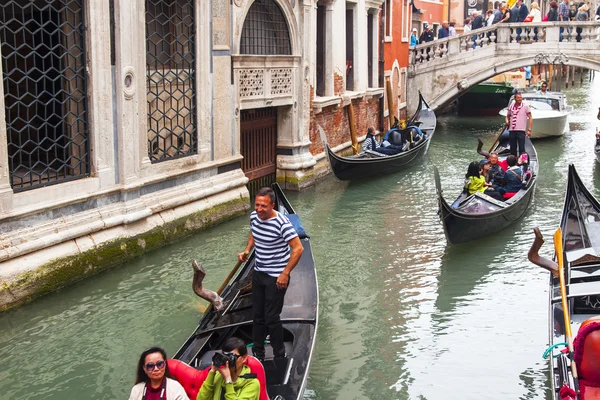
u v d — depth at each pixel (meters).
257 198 5.41
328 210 11.62
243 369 4.31
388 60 18.86
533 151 13.97
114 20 8.36
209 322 6.16
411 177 14.26
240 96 10.98
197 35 9.80
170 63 9.58
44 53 9.63
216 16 10.16
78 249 7.96
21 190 7.44
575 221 8.42
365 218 11.14
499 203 10.08
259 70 11.40
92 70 8.13
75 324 7.10
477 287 8.21
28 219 7.43
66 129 8.52
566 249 7.98
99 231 8.30
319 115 14.02
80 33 8.08
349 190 13.09
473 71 20.38
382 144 14.87
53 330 6.96
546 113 18.69
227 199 10.62
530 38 19.59
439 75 20.75
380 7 17.59
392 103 18.97
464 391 5.95
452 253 9.41
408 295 7.99
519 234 10.24
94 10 8.05
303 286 6.73
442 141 18.92
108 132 8.41
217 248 9.37
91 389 5.96
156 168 9.21
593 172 14.59
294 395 4.93
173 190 9.58
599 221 8.47
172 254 9.09
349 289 8.17
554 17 21.12
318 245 9.74
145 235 8.95
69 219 7.90
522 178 11.30
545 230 10.40
